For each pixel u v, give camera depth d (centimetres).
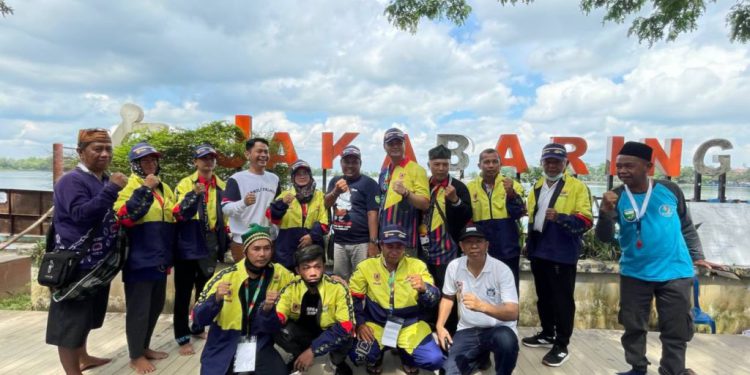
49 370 338
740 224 498
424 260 369
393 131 376
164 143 525
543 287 389
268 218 391
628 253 318
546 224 359
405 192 343
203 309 276
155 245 335
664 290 305
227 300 287
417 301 331
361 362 336
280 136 576
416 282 316
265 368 288
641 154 303
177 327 372
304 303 313
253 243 285
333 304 311
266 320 289
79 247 290
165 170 529
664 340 309
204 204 377
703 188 612
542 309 394
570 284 355
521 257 475
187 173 534
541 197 367
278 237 376
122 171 522
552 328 395
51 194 687
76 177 293
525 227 469
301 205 379
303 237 375
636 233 311
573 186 354
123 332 423
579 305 471
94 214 286
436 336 369
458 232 360
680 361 303
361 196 391
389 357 371
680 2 512
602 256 485
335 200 379
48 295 509
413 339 328
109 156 304
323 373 341
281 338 317
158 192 344
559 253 351
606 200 309
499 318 298
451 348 313
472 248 310
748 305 462
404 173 369
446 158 360
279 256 374
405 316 335
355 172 392
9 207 696
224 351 287
